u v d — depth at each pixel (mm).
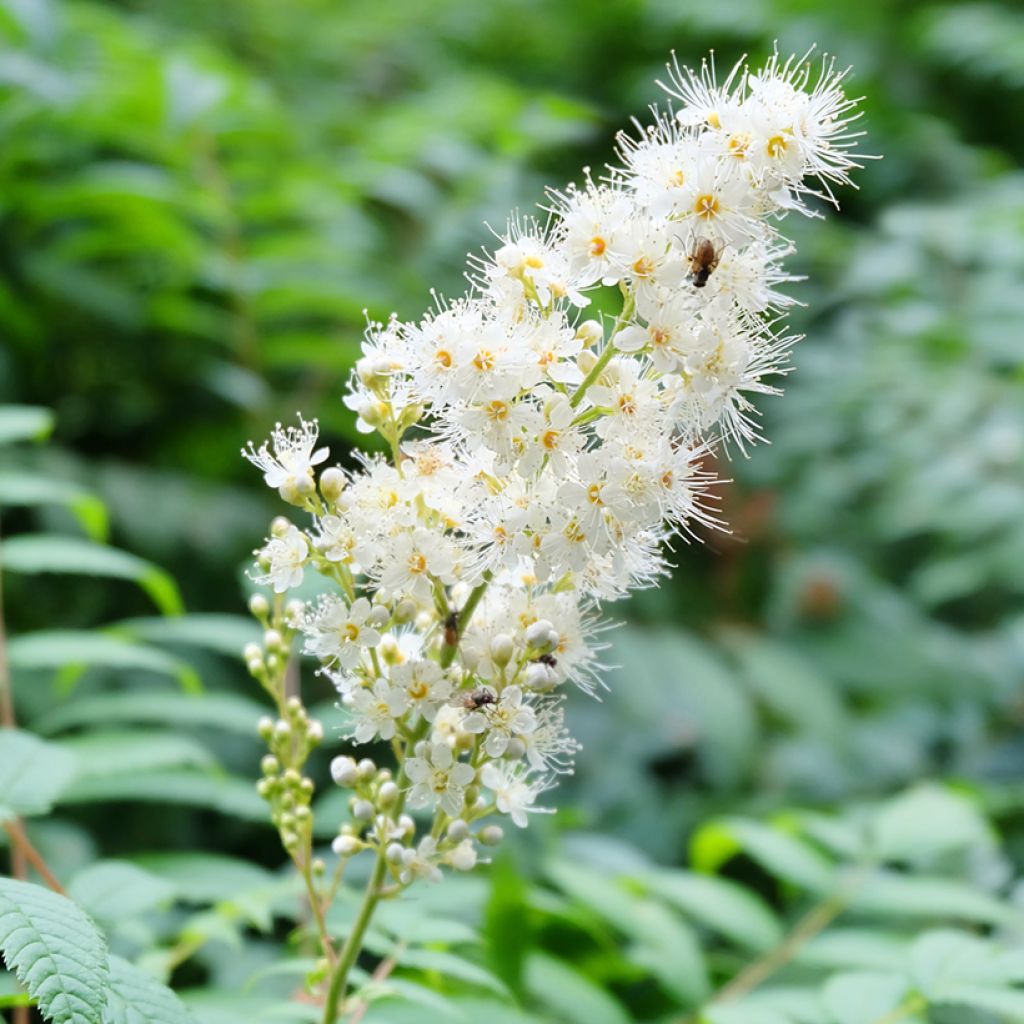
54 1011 326
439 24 1102
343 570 375
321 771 586
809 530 800
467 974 390
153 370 728
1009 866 608
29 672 556
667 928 452
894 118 1051
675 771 717
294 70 981
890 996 405
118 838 563
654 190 363
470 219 781
